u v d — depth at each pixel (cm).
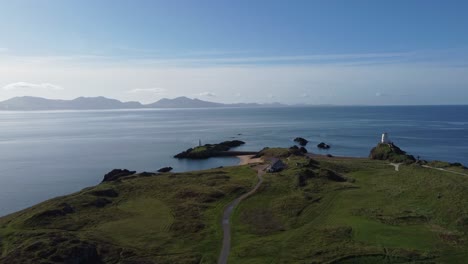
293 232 4650
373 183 6900
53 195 8144
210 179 7538
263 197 6147
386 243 4138
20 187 8831
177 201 6128
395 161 9469
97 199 6169
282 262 3838
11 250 4141
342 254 3906
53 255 3912
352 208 5397
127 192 6794
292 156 10500
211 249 4275
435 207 5162
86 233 4762
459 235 4266
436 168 7956
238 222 5094
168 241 4531
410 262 3703
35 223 5106
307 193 6156
